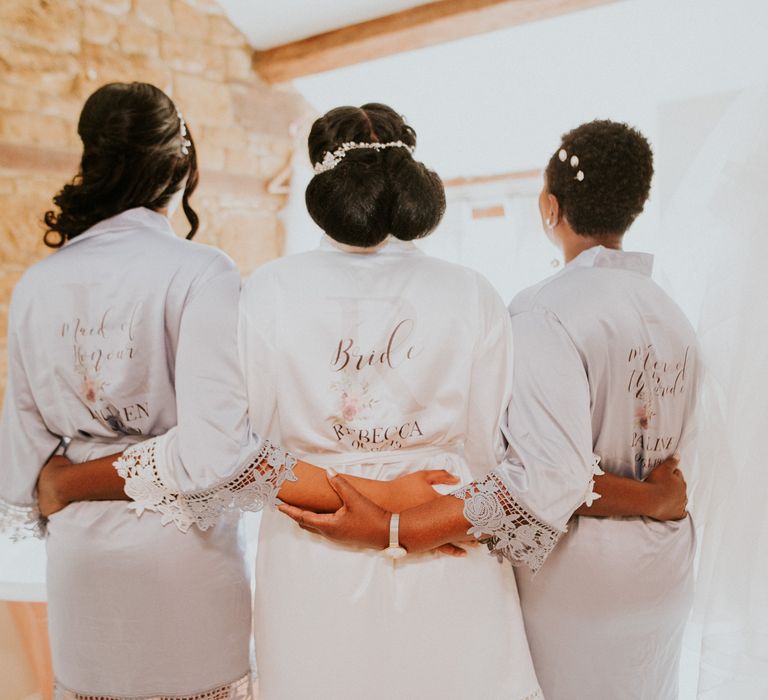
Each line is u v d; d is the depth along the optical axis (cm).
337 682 102
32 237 295
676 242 130
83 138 119
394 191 105
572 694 119
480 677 105
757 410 113
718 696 114
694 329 123
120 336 113
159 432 120
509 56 308
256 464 103
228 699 119
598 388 114
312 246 403
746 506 113
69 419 119
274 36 378
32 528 126
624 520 116
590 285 116
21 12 288
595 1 260
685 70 260
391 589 104
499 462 112
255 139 398
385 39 330
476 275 110
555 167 125
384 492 104
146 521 113
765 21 119
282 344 104
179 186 126
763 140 115
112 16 324
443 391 106
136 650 113
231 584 119
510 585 113
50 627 120
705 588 120
